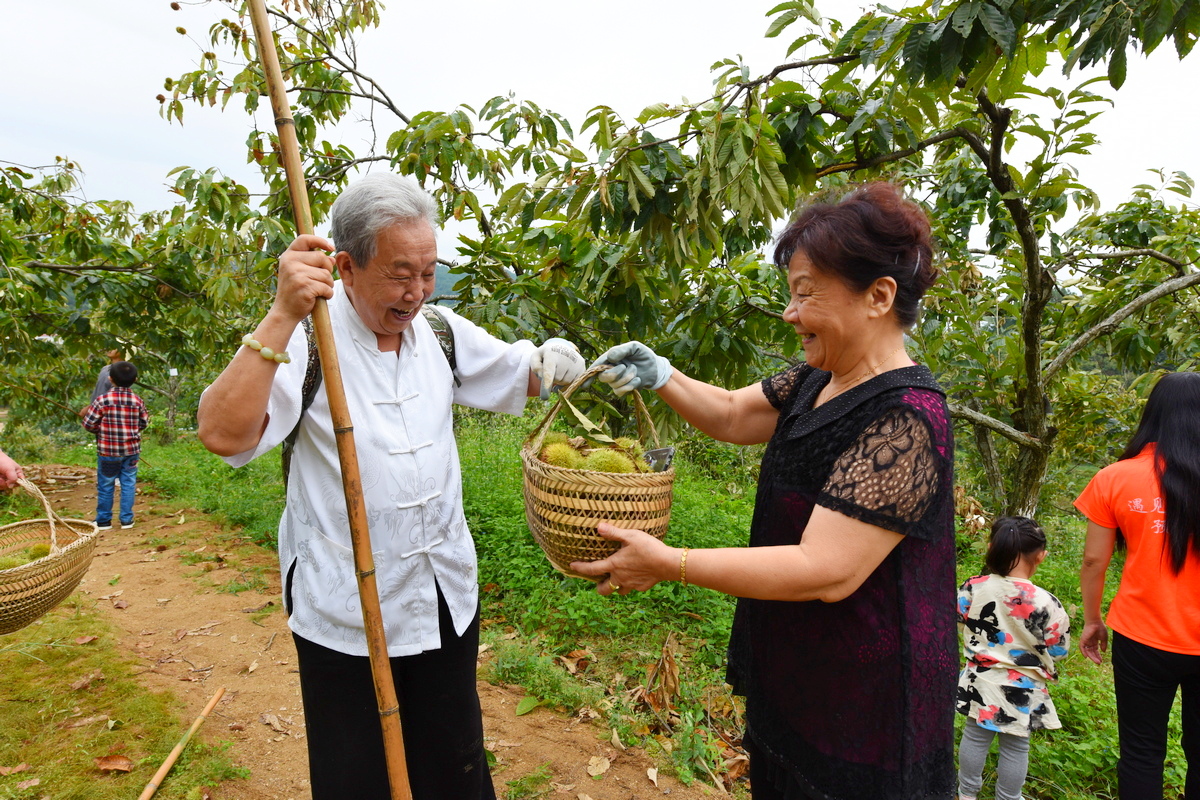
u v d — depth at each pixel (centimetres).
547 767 296
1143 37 215
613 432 386
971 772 306
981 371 527
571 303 403
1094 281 608
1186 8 207
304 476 180
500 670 368
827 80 306
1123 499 261
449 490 192
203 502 712
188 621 437
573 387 190
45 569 236
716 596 450
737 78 299
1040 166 376
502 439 814
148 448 1132
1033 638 293
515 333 367
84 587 491
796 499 156
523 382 202
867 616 146
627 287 357
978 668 304
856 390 151
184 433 1338
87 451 1097
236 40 508
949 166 546
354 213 156
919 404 141
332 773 181
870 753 148
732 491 813
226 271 568
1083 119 362
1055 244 531
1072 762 332
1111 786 321
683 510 575
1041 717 293
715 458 946
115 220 768
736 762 312
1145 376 633
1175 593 242
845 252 140
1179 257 530
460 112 449
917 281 146
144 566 541
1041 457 488
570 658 390
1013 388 535
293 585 185
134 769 282
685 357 371
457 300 446
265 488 743
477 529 531
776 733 164
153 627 427
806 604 155
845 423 149
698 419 206
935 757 151
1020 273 514
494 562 484
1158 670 245
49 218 742
